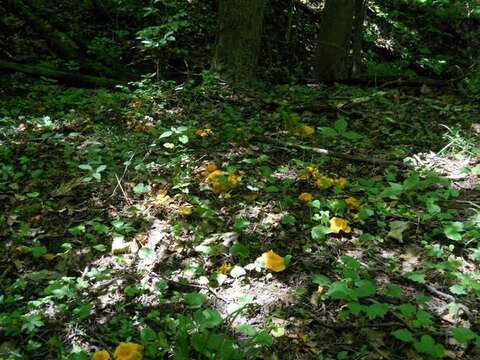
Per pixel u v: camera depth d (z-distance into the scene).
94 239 3.82
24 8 9.12
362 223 4.00
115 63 8.67
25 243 3.85
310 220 4.09
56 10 9.66
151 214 4.15
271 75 9.61
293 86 7.93
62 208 4.28
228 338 2.76
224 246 3.75
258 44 7.71
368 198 4.35
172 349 2.83
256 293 3.30
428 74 11.07
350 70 9.24
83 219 4.16
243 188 4.56
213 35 10.14
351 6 8.48
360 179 4.77
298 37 11.14
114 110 6.25
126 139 5.37
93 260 3.68
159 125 5.66
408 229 3.98
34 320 2.90
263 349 2.85
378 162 5.04
